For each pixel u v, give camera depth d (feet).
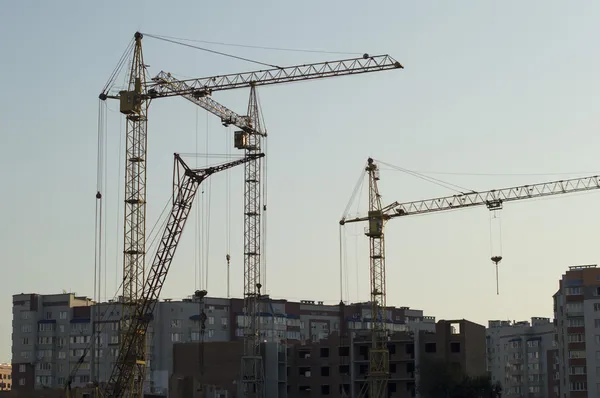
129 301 545.85
